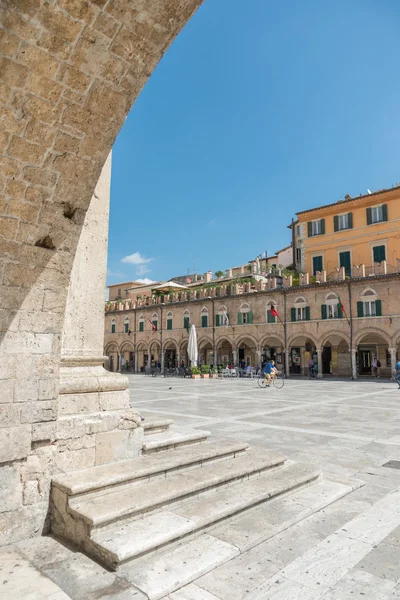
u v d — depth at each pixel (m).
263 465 6.55
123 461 5.98
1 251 4.66
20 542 4.74
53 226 4.90
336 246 45.06
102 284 6.95
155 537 4.33
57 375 5.30
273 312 40.50
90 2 3.66
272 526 5.00
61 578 3.92
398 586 3.87
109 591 3.69
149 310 56.50
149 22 4.00
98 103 4.35
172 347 54.72
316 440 10.24
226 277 57.97
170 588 3.76
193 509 5.08
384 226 41.81
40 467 5.07
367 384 31.95
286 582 3.93
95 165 4.78
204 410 16.11
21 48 3.72
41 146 4.34
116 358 62.34
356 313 38.22
